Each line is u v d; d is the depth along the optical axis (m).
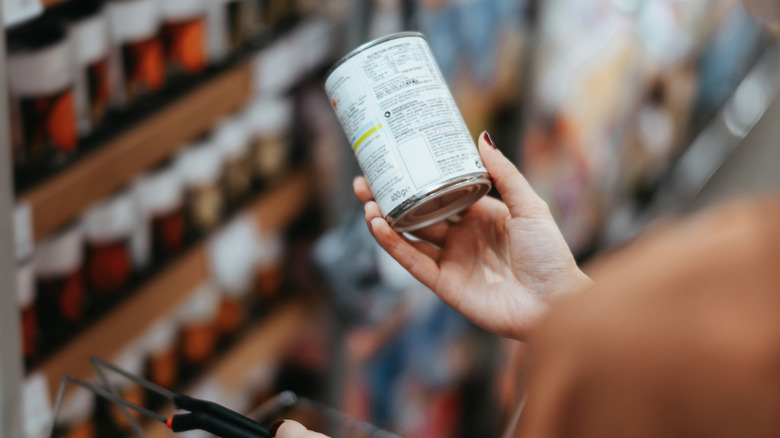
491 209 1.09
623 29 2.37
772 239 0.39
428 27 1.81
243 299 1.89
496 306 1.04
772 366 0.37
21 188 1.16
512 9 2.05
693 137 3.46
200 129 1.50
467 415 2.44
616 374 0.40
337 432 1.18
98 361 0.97
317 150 1.96
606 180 2.69
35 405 1.23
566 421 0.42
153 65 1.42
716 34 3.29
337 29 1.92
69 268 1.32
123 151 1.31
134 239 1.50
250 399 2.00
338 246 1.85
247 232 1.78
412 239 1.09
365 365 1.99
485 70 2.05
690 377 0.38
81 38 1.25
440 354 2.22
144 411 0.89
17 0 1.02
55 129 1.21
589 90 2.33
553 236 1.01
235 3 1.61
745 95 3.84
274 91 1.81
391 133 0.94
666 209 3.15
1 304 1.05
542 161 2.28
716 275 0.39
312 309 2.04
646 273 0.41
